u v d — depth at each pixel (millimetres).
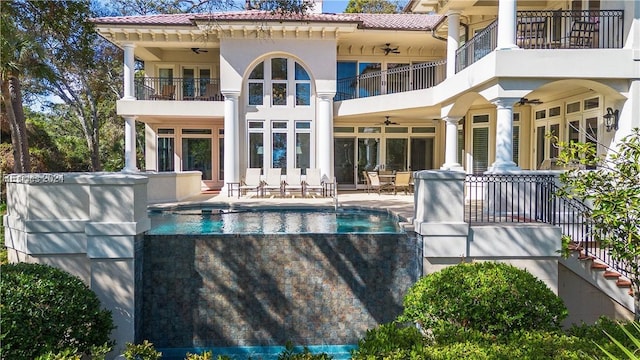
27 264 6789
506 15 11250
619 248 6562
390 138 23109
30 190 7703
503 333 5863
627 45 11422
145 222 8086
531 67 11000
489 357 4504
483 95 12383
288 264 8227
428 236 7785
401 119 22484
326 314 8242
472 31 17453
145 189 8211
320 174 18984
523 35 12469
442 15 17562
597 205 6875
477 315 5953
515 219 9320
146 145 22609
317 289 8242
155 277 8125
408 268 8336
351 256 8281
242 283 8180
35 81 24562
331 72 19672
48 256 7723
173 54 22391
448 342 5137
